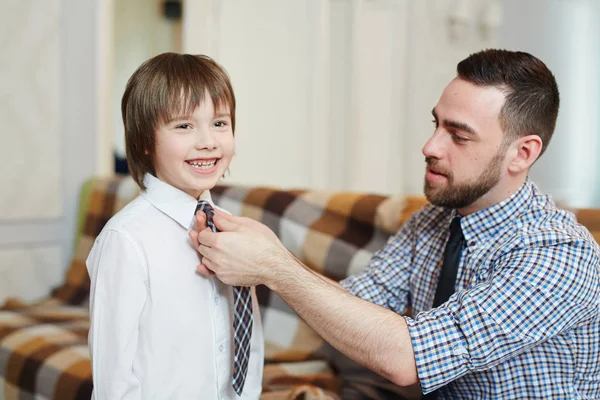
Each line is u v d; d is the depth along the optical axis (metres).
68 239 2.78
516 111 1.19
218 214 1.15
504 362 1.19
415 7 3.92
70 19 2.72
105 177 2.73
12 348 1.99
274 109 3.48
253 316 1.20
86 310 2.45
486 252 1.25
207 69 1.07
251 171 3.40
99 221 2.62
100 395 1.01
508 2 4.58
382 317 1.13
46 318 2.28
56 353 1.89
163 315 1.05
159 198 1.09
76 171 2.79
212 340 1.11
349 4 3.62
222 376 1.13
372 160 3.84
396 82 3.90
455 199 1.25
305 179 3.68
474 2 4.31
